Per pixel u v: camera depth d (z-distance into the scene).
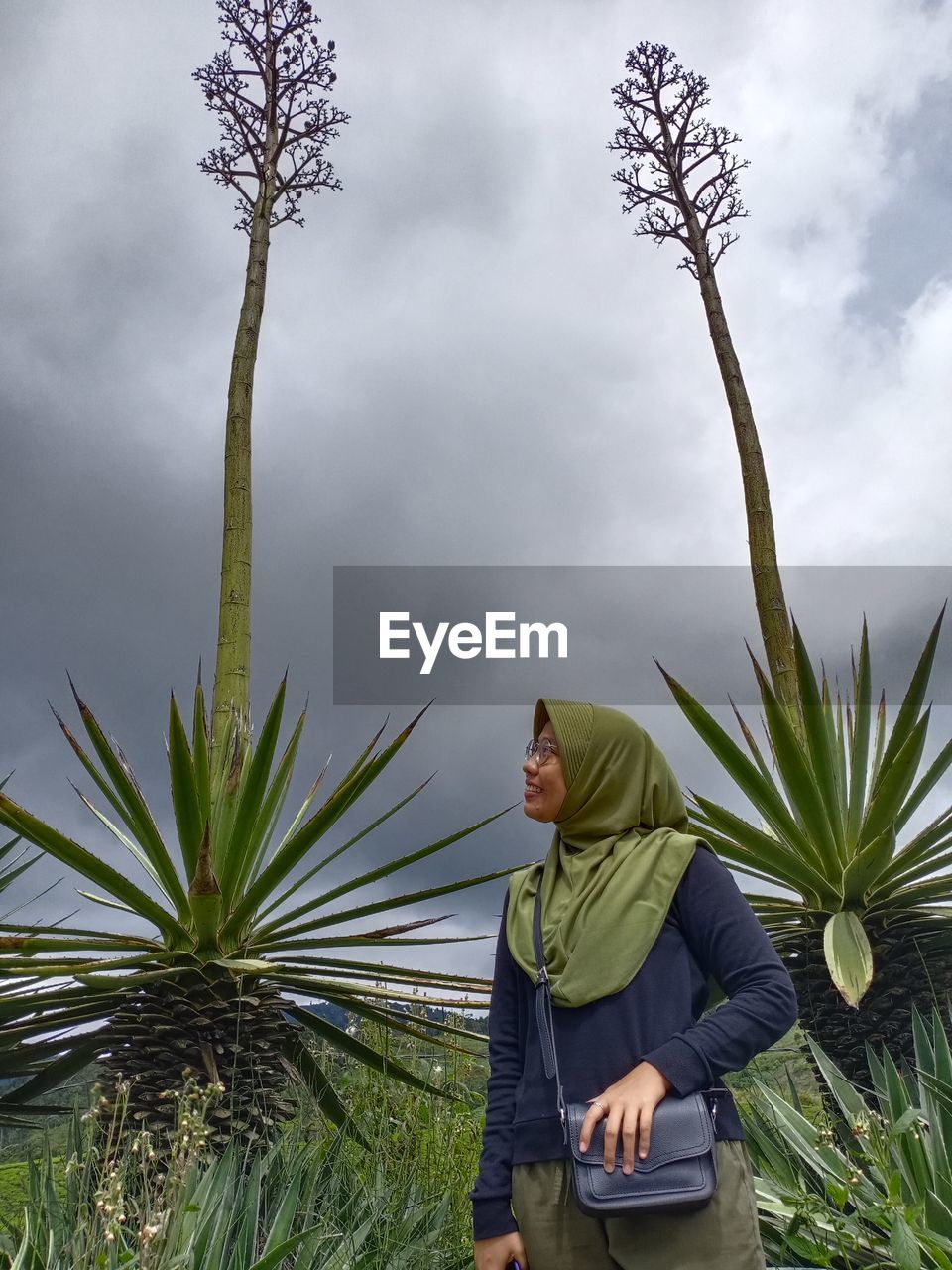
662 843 2.01
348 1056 5.25
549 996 1.92
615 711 2.18
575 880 2.03
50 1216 3.26
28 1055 4.57
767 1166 3.75
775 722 5.03
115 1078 4.24
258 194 6.92
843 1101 3.81
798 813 5.25
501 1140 1.95
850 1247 3.07
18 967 4.04
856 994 4.51
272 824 5.07
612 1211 1.61
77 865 4.25
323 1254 3.50
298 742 5.17
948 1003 4.97
